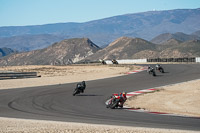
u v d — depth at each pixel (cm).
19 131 1711
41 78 6384
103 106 2927
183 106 3041
